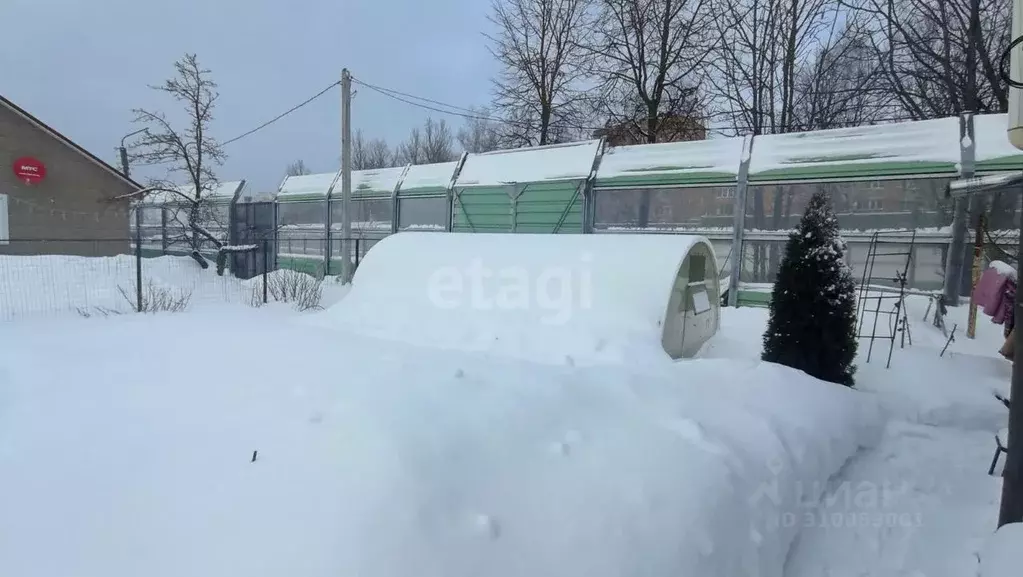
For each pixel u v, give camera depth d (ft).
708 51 65.82
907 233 31.35
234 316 28.91
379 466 8.67
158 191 58.39
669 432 11.81
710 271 25.86
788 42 63.21
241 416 11.53
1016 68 10.96
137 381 14.70
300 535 7.39
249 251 52.65
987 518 12.86
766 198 35.63
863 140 33.32
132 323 25.26
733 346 25.70
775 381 16.87
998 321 23.67
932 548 11.72
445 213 50.78
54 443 10.81
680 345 22.45
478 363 16.62
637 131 69.46
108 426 11.52
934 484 14.65
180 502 8.45
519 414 11.39
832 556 11.45
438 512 7.98
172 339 20.62
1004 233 28.68
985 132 30.04
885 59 56.85
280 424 10.81
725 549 9.40
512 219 46.80
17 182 56.29
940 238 30.37
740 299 36.01
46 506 8.68
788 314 20.59
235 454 9.71
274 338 20.81
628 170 41.16
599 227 42.65
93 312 31.35
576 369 16.53
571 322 21.31
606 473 9.79
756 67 65.16
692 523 9.19
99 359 17.31
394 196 54.29
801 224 20.95
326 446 9.53
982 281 24.58
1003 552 10.26
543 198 45.06
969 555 11.42
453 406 11.45
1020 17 10.81
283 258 63.16
